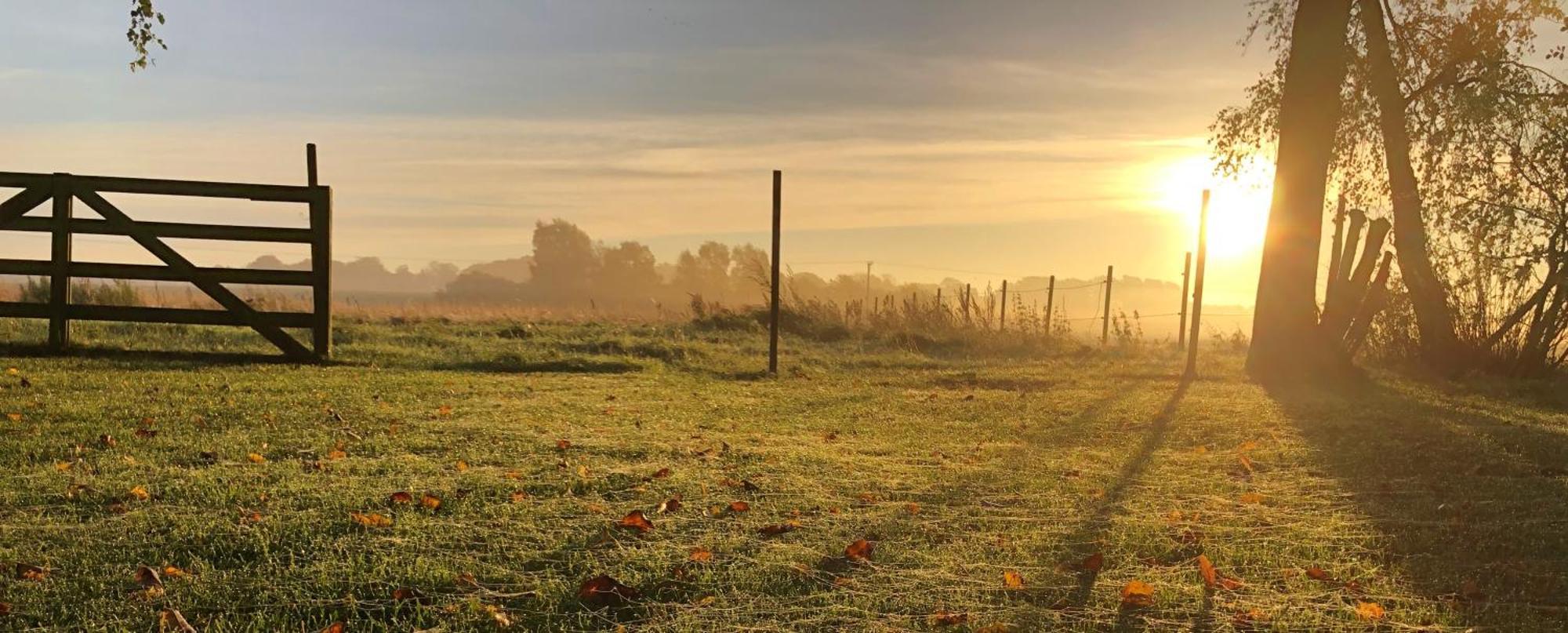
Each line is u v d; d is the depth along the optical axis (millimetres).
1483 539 4539
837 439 7086
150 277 10523
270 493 4742
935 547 4262
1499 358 13516
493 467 5574
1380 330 15016
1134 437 7465
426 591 3553
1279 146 13156
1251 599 3695
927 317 20078
